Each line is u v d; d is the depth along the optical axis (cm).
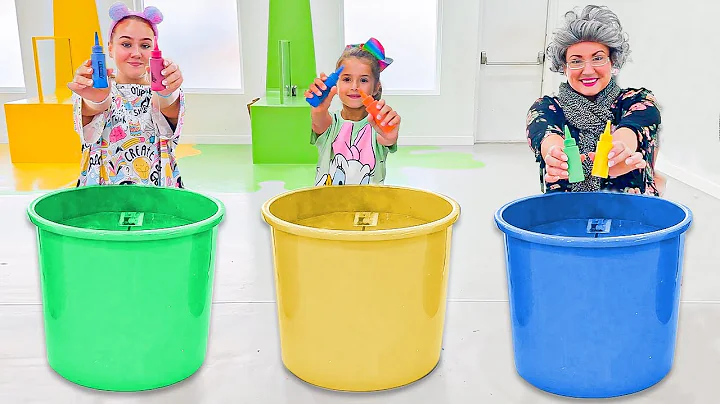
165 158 188
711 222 258
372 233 108
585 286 110
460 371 128
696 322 152
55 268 115
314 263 112
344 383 118
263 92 470
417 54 472
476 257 210
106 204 142
